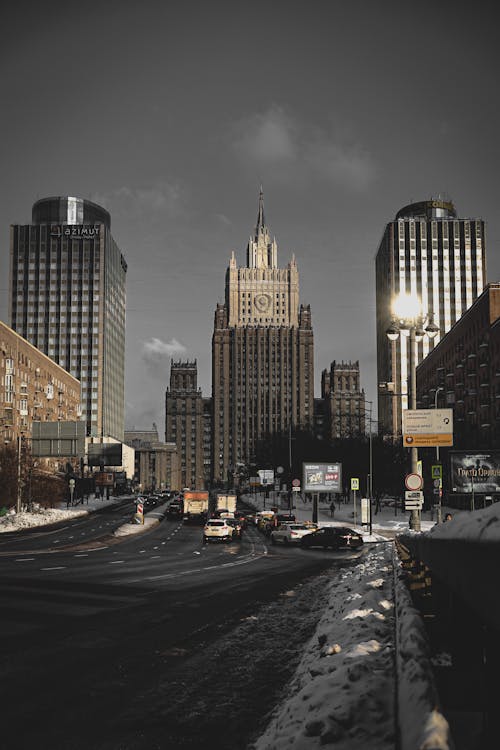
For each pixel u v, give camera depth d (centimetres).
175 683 938
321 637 1070
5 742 688
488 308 9125
